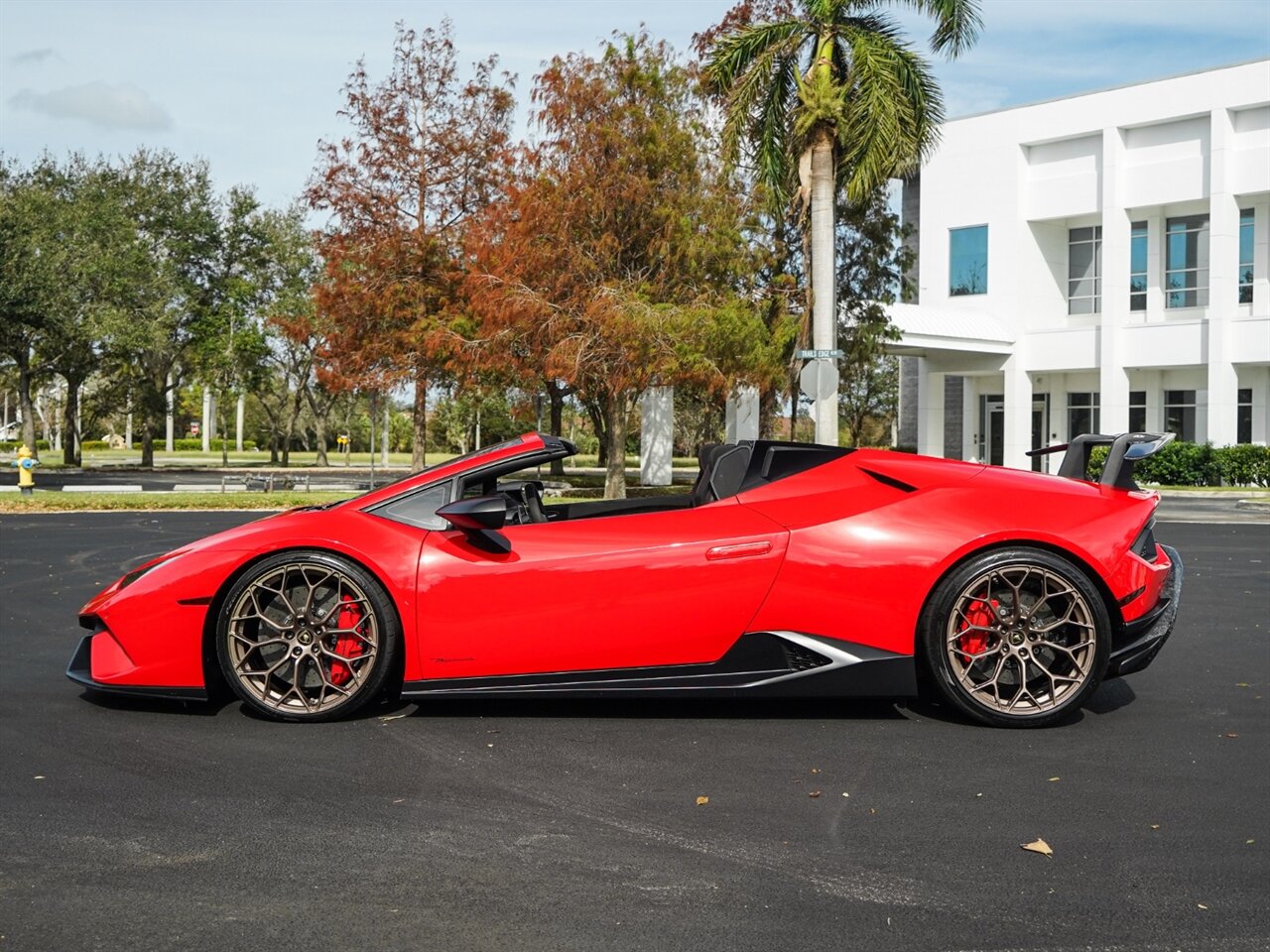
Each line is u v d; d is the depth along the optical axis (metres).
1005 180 35.09
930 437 36.03
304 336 27.64
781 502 5.02
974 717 4.90
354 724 4.95
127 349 41.75
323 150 26.28
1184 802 3.90
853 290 27.25
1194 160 31.69
